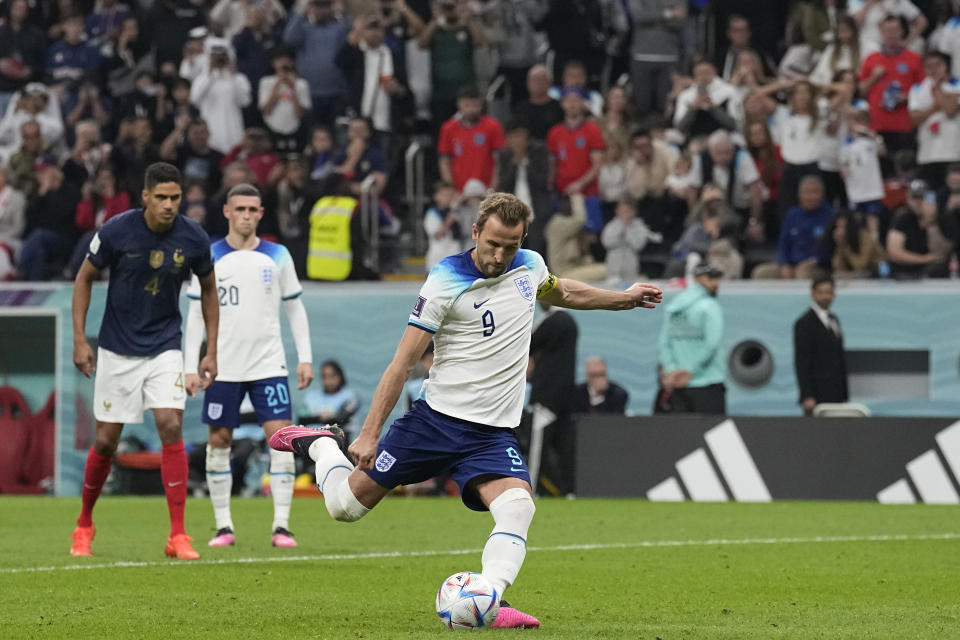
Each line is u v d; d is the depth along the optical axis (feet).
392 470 65.46
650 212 215.72
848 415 178.70
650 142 216.74
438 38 237.45
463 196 216.95
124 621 67.15
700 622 67.87
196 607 73.10
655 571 95.04
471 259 64.08
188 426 201.05
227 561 100.07
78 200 225.76
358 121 222.69
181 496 103.24
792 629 64.85
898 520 143.64
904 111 220.23
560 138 216.54
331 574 91.20
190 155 230.68
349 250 211.82
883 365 193.67
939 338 190.60
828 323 184.34
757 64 226.79
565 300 67.92
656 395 195.93
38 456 209.56
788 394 193.26
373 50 234.17
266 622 66.59
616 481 181.57
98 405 102.99
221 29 244.42
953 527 135.44
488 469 64.18
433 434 64.69
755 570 95.86
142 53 254.27
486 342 64.13
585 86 236.22
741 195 215.10
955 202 202.49
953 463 170.60
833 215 201.67
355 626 64.80
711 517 147.74
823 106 212.43
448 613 62.75
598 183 217.36
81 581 86.28
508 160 214.48
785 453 175.94
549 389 182.39
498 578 63.00
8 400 212.84
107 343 102.32
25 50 255.29
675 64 236.84
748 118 216.33
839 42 225.76
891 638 61.57
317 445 70.69
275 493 114.11
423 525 138.21
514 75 240.94
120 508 163.32
